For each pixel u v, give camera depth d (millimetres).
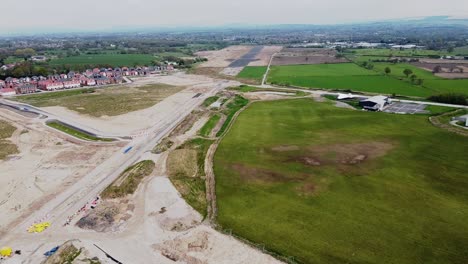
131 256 51000
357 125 109438
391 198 64938
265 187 70438
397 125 108562
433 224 56906
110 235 56031
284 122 115188
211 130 111688
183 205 64688
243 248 52219
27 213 63688
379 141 94188
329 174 75125
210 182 74188
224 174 76812
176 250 52062
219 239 54375
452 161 80375
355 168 77625
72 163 86812
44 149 97250
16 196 70312
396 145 91000
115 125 119812
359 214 60094
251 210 62281
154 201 66250
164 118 128250
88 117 130125
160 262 49812
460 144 91125
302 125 111188
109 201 66938
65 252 51844
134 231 57000
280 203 64312
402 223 57281
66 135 109375
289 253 50906
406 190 67688
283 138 98938
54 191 72188
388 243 52469
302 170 77500
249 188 70250
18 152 95250
